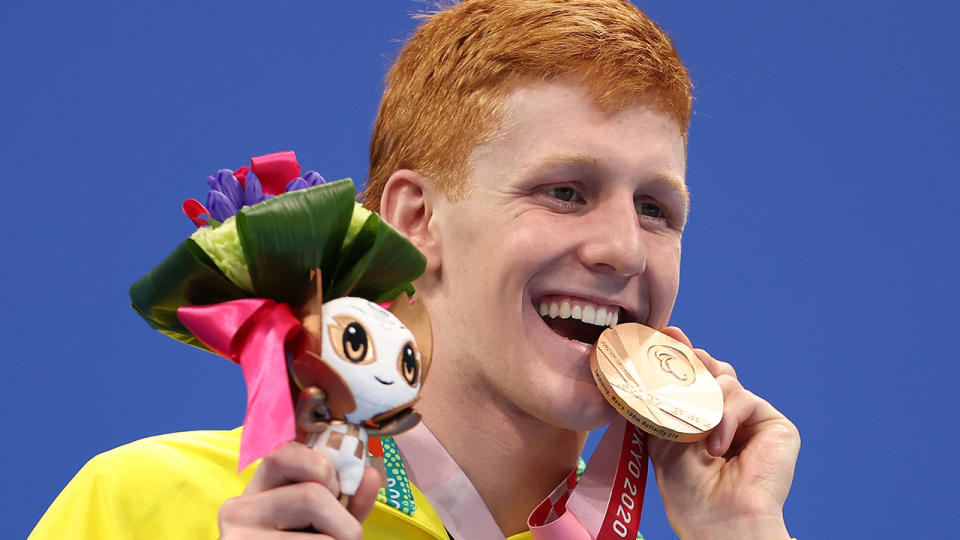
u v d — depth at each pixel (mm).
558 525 4672
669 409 4637
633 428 5047
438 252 4863
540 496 4980
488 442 4836
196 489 4543
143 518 4434
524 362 4621
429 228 4895
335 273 3295
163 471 4559
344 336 3006
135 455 4605
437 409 4832
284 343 2996
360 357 2996
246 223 3010
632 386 4637
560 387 4621
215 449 4723
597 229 4602
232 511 3002
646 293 4871
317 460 3021
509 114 4715
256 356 2883
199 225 3730
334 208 3092
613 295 4707
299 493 2986
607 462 4934
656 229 4902
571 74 4699
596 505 4824
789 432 5270
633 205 4680
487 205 4695
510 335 4625
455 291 4777
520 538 4875
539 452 4906
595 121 4660
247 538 2953
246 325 2982
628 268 4594
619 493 4867
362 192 5500
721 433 5023
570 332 5012
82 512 4418
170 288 3213
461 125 4828
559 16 4840
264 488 3092
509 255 4598
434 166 4902
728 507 5086
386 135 5316
